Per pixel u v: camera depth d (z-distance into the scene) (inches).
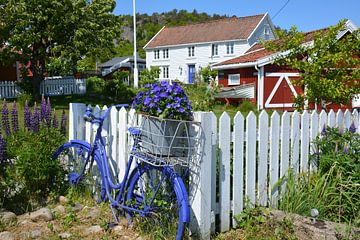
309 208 154.8
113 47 809.5
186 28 1660.9
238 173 147.6
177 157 130.6
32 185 173.6
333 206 155.3
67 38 727.1
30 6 656.4
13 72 888.9
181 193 127.0
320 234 134.8
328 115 181.0
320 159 169.9
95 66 1962.4
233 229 146.3
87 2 747.4
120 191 152.0
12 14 644.7
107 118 176.1
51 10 660.1
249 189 151.6
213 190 140.7
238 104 706.2
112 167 173.9
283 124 161.5
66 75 956.0
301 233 135.4
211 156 136.6
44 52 705.6
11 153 172.6
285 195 158.7
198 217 134.1
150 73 1220.5
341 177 160.4
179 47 1582.2
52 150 183.8
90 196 178.9
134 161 159.5
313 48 260.8
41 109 195.9
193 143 133.3
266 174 156.1
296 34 275.0
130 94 861.8
